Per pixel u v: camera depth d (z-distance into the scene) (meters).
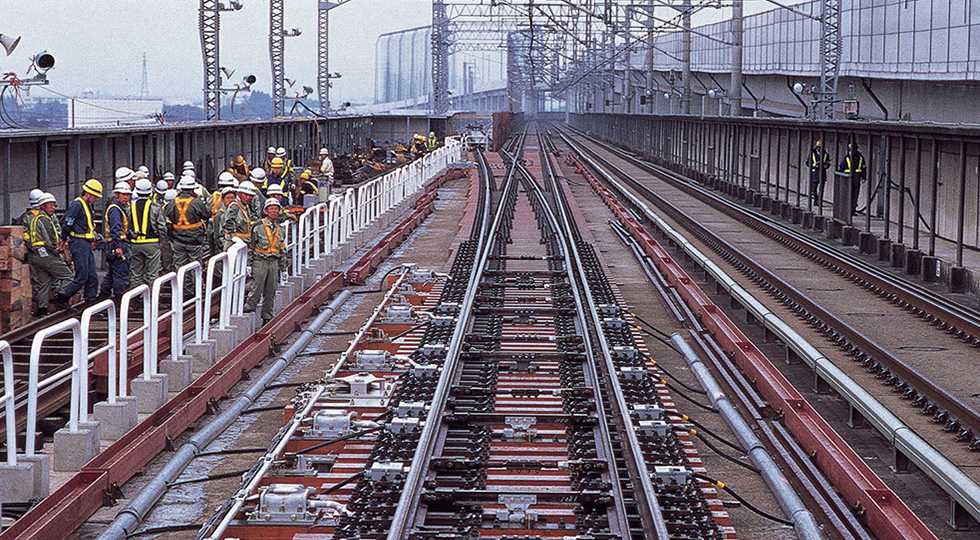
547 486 12.43
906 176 41.38
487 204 47.66
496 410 15.55
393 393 16.39
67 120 36.34
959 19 45.59
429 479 12.27
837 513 12.48
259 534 11.08
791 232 37.66
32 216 21.66
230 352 18.25
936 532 12.48
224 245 21.97
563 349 19.62
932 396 15.90
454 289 25.30
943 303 24.02
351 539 10.66
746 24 85.94
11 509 11.23
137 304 23.12
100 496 12.20
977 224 33.47
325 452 13.83
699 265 32.31
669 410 15.47
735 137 57.78
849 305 24.89
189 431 15.38
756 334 24.11
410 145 86.94
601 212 50.50
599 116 159.62
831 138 50.59
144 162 39.06
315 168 60.16
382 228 39.44
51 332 12.15
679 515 11.27
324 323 23.25
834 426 17.00
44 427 15.36
